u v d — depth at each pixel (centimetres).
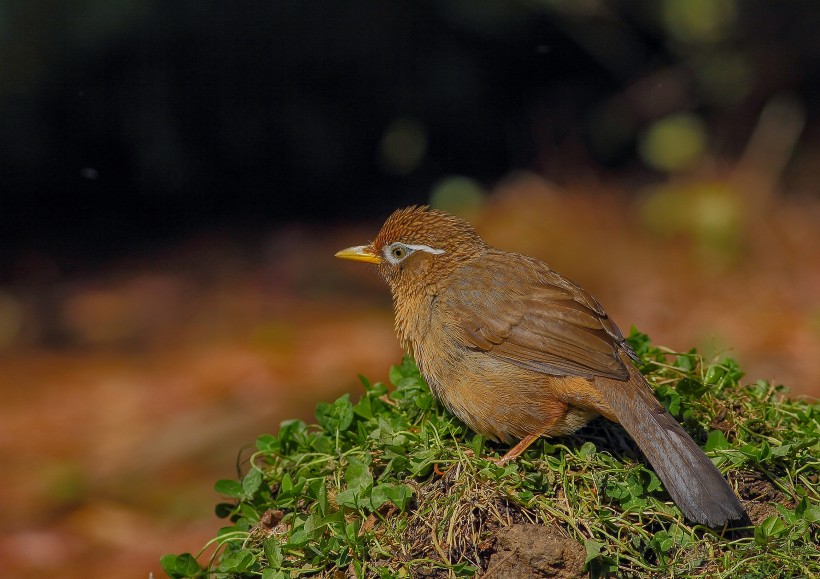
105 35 1728
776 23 1909
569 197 1828
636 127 1950
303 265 1700
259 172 1903
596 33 1938
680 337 1450
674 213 1727
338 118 1894
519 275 668
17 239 1808
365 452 573
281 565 531
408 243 701
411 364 705
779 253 1652
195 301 1609
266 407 1290
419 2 1848
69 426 1301
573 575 510
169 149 1842
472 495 536
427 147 1925
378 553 526
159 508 1147
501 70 1962
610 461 564
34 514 1136
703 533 541
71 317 1586
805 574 513
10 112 1775
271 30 1809
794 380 1291
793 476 566
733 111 1916
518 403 625
